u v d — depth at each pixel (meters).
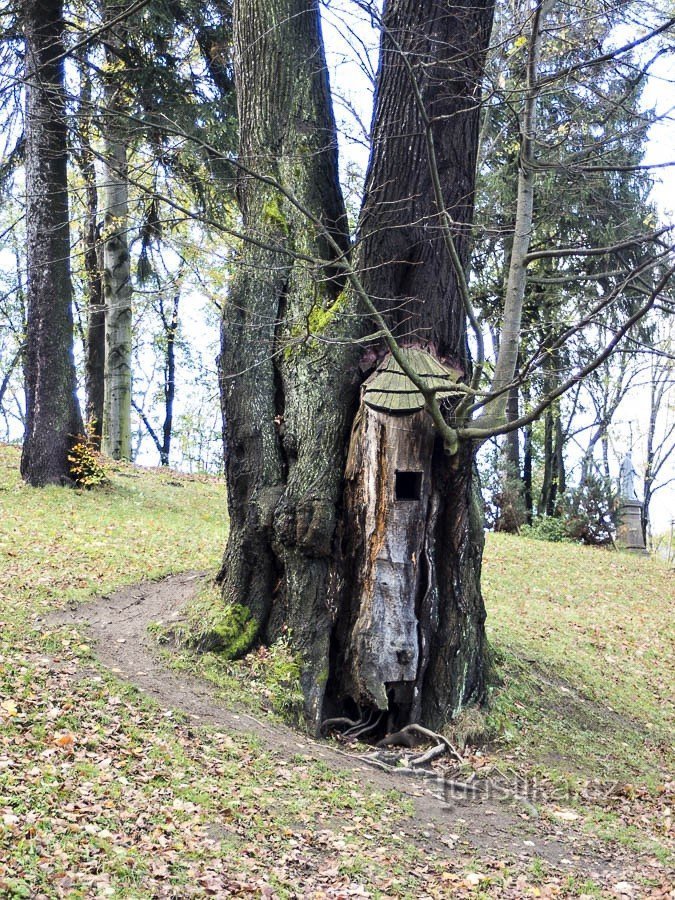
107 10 13.80
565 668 12.32
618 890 6.91
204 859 5.91
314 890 5.92
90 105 8.96
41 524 13.97
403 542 9.14
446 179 9.69
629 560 21.70
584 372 7.56
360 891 6.00
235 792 6.98
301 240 9.99
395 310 9.70
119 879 5.41
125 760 6.91
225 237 12.22
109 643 9.14
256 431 9.70
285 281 10.00
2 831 5.47
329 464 9.37
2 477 17.25
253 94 10.55
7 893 4.93
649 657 14.26
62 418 17.28
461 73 9.30
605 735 10.61
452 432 8.91
